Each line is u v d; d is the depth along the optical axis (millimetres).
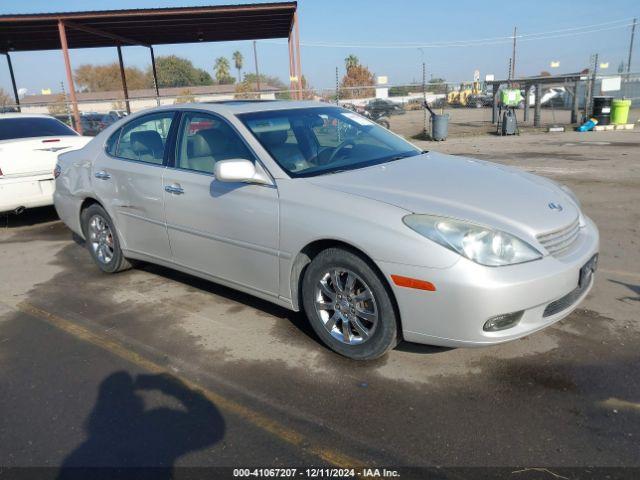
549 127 20047
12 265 5820
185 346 3754
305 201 3426
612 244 5586
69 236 6980
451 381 3176
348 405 2992
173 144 4391
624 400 2936
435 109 38375
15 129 7582
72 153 5617
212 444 2715
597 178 9219
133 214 4719
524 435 2686
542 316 3074
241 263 3906
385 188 3391
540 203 3367
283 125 4141
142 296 4711
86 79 81062
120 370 3473
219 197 3910
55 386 3311
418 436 2711
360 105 26719
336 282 3402
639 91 26609
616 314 3939
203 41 20781
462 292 2869
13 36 17844
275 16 16547
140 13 14812
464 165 4059
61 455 2680
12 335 4055
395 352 3535
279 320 4094
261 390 3172
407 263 2982
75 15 14984
